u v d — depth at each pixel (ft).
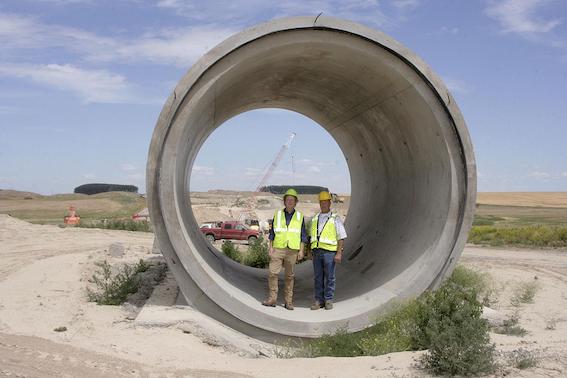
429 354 20.95
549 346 22.82
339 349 24.61
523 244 99.14
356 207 50.26
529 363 19.42
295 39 26.58
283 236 29.43
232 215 168.45
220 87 28.12
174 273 26.12
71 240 75.87
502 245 97.55
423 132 30.37
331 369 20.24
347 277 38.19
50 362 18.89
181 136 25.81
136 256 49.80
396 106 31.81
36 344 21.39
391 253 34.24
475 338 19.67
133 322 25.85
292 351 24.76
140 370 19.21
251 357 23.62
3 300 32.58
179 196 28.32
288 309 29.43
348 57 29.14
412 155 34.04
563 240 98.68
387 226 38.52
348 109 39.75
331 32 26.99
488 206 341.62
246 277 38.45
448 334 19.79
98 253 51.37
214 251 41.57
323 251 30.12
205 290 26.03
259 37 25.95
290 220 29.73
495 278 49.19
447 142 28.04
